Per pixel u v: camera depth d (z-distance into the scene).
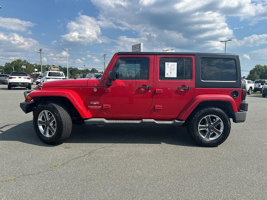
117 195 2.20
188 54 3.78
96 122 3.79
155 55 3.79
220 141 3.74
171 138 4.33
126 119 3.93
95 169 2.81
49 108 3.64
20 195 2.19
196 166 2.94
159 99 3.79
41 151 3.46
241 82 3.85
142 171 2.76
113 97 3.79
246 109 3.82
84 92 3.80
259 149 3.69
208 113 3.69
